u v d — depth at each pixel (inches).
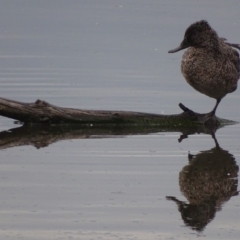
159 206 412.8
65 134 585.9
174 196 430.0
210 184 454.6
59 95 705.6
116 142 561.9
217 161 508.1
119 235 370.0
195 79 624.4
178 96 714.8
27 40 990.4
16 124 618.8
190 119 623.5
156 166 494.9
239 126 623.2
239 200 425.7
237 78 636.7
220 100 640.4
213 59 616.7
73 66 840.9
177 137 584.1
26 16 1148.5
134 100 693.9
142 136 584.1
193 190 440.1
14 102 605.3
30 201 417.1
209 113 628.4
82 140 567.2
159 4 1229.7
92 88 738.2
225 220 393.4
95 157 516.1
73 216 394.6
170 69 832.3
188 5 1221.7
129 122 616.1
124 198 424.8
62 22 1107.9
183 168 489.7
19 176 465.7
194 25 620.7
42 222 385.1
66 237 366.0
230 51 629.0
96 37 1012.5
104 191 436.8
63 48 943.7
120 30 1056.2
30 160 505.4
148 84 760.3
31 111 605.6
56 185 446.9
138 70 824.3
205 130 609.6
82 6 1221.7
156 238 366.9
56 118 610.9
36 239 363.3
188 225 384.5
